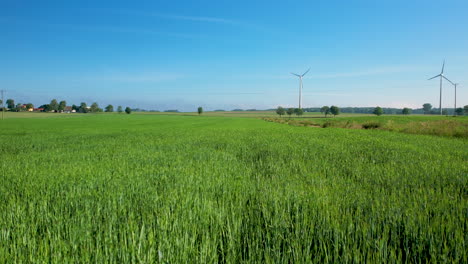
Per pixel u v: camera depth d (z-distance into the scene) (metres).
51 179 5.62
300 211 3.52
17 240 2.68
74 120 74.50
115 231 2.88
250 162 8.42
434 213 3.40
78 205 3.84
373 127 34.94
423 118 64.75
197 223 3.10
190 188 4.75
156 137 20.86
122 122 64.69
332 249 2.63
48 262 2.36
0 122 60.84
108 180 5.50
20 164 8.09
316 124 54.69
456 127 23.59
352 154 9.89
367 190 4.72
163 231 2.82
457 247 2.49
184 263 2.33
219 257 2.59
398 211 3.32
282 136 20.64
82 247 2.59
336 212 3.33
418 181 5.36
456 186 5.01
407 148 11.82
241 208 3.64
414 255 2.53
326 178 5.81
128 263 2.34
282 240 2.74
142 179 5.55
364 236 2.69
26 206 3.86
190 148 12.56
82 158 9.33
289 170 6.75
